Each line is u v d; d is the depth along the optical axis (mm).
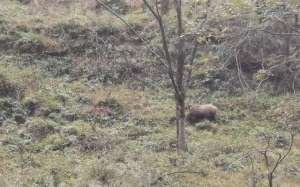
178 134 15562
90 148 16000
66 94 19203
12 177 13039
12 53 21250
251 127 18156
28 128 16750
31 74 19875
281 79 20500
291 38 14797
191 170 13969
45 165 14297
